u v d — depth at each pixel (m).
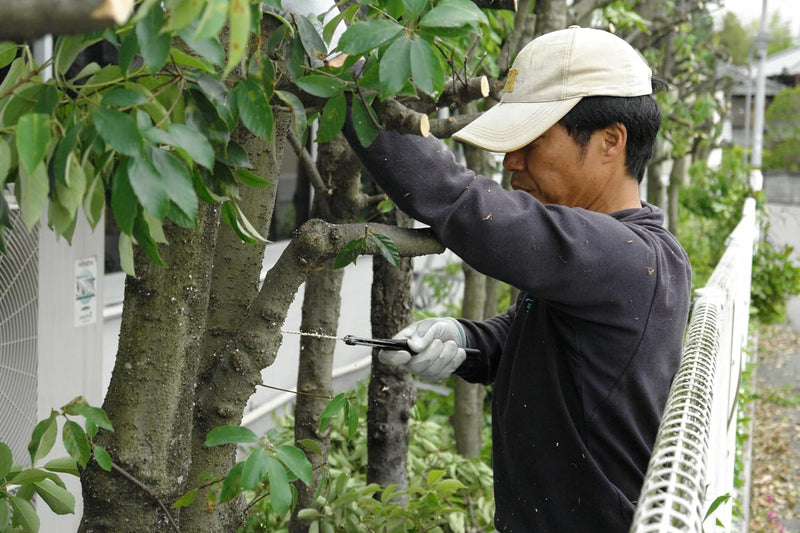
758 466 8.51
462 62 2.08
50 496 1.83
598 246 1.87
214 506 1.87
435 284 8.34
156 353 1.76
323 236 1.87
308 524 3.13
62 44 1.26
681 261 2.05
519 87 2.10
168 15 1.15
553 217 1.88
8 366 2.90
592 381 1.95
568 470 2.01
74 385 3.15
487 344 2.42
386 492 3.07
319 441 3.14
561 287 1.86
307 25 1.59
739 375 5.31
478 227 1.84
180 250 1.75
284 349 6.30
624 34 7.25
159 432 1.79
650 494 1.28
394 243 1.93
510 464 2.11
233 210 1.53
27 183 1.23
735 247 4.82
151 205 1.16
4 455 1.74
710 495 2.21
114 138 1.15
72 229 1.41
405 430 3.48
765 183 47.09
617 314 1.91
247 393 1.96
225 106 1.38
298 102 1.54
